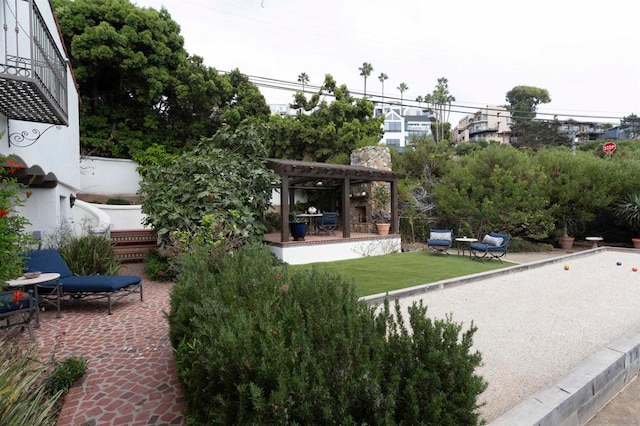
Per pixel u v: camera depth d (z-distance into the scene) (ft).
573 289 21.63
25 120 19.07
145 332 14.12
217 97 57.47
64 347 12.53
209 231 23.02
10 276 12.43
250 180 29.53
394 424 4.87
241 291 9.70
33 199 22.68
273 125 57.00
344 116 60.54
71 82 29.60
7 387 6.32
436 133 153.79
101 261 22.38
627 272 27.43
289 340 6.89
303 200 58.13
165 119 59.00
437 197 46.73
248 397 5.58
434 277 24.44
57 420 8.04
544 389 8.75
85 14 49.26
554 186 43.75
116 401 8.90
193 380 7.41
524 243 41.57
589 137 185.78
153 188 26.78
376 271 26.86
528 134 144.36
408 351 5.91
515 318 15.90
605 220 45.78
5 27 14.94
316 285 9.26
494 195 41.24
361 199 49.62
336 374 5.58
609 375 10.09
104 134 52.70
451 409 5.38
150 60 52.95
